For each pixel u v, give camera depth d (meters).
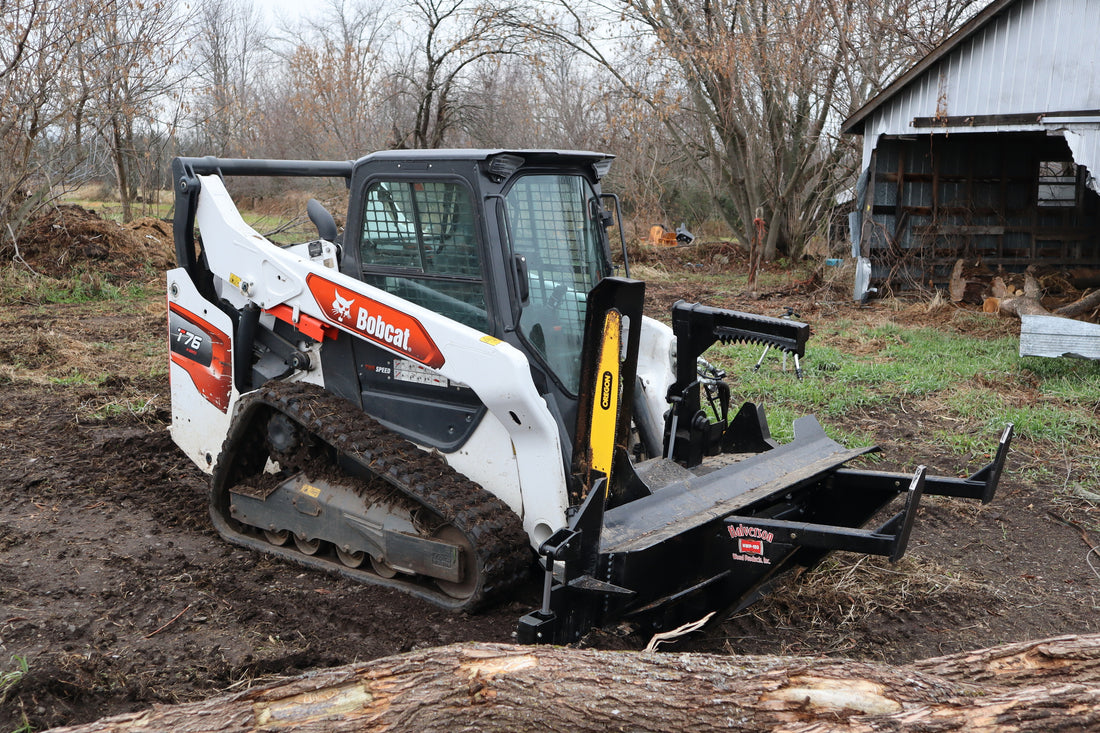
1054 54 11.20
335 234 5.04
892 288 14.40
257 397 4.43
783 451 4.31
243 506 4.67
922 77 12.78
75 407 7.18
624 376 3.60
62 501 5.29
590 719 2.38
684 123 22.61
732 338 4.26
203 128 23.12
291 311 4.43
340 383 4.43
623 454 3.68
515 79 25.78
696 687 2.44
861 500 4.32
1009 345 9.91
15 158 13.38
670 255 19.83
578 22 19.14
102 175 16.67
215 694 3.27
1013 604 4.41
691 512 3.62
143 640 3.67
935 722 2.26
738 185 19.81
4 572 4.27
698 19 18.16
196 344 4.86
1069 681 2.49
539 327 4.12
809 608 4.30
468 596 3.94
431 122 26.44
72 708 3.15
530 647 2.62
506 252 3.91
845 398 7.81
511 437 3.82
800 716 2.35
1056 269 14.85
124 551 4.59
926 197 14.50
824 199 19.70
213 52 34.12
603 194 4.77
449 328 3.78
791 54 17.08
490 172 3.87
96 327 10.53
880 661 3.84
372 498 4.16
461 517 3.72
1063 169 15.25
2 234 13.41
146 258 14.59
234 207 4.75
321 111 23.02
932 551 5.01
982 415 7.35
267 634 3.76
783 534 3.41
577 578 3.19
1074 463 6.33
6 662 3.42
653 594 3.53
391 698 2.46
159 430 6.72
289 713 2.45
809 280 15.53
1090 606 4.39
